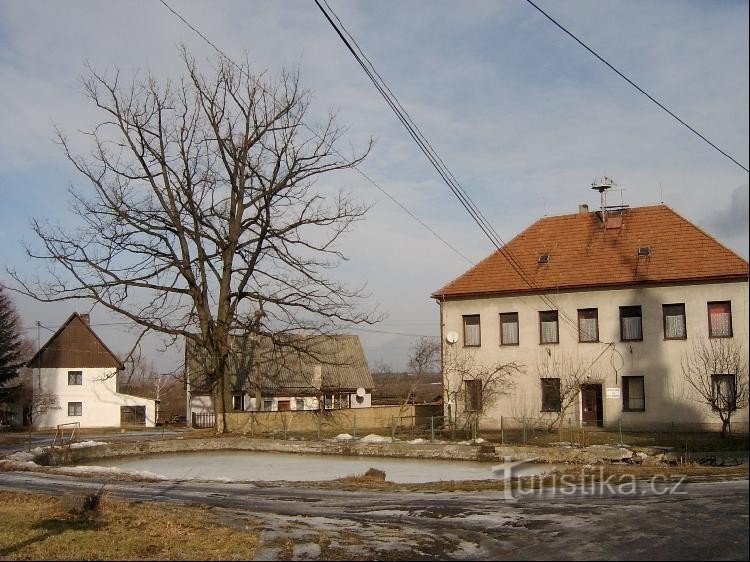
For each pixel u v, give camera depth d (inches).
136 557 451.8
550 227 1673.2
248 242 1493.6
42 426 2440.9
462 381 1589.6
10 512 616.4
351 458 1199.6
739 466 820.0
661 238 1529.3
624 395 1460.4
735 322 1389.0
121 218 1406.3
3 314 2400.3
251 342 2009.1
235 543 488.4
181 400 3440.0
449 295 1626.5
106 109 1422.2
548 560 404.5
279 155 1467.8
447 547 463.8
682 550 399.9
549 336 1549.0
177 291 1469.0
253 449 1353.3
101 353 2511.1
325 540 494.9
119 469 1026.7
